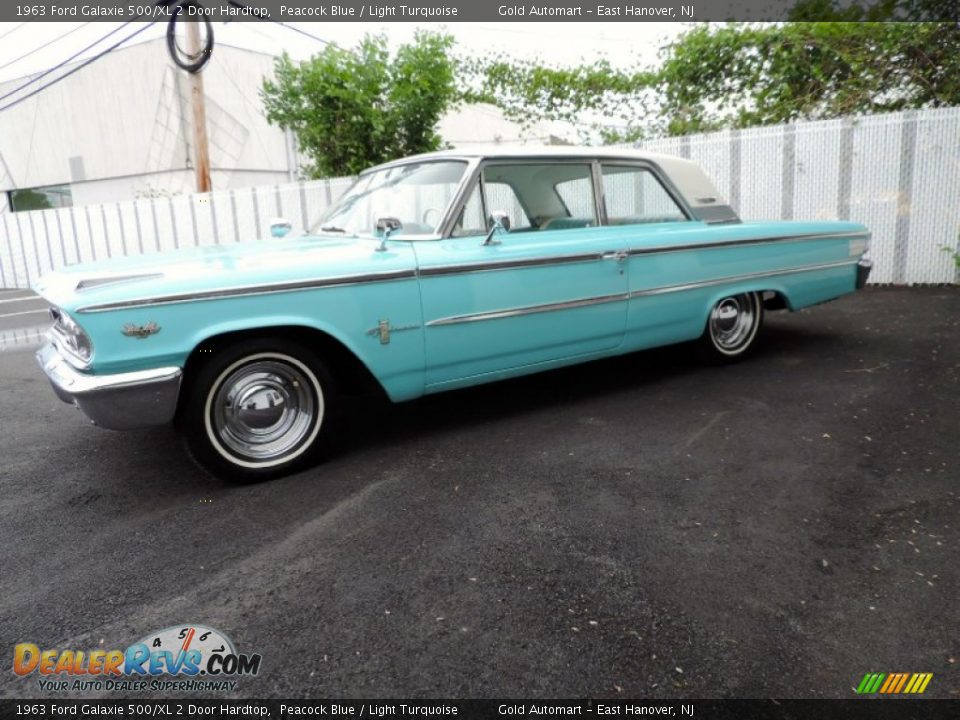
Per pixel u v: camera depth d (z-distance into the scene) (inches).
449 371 145.5
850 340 221.9
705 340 192.2
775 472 123.0
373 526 107.4
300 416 130.8
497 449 139.7
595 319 163.5
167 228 463.5
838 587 87.4
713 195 194.5
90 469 138.5
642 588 88.0
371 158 413.4
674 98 405.4
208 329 116.3
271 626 82.6
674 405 164.7
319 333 132.0
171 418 117.3
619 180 175.8
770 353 211.8
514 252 148.9
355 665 75.3
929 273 306.2
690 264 178.2
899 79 337.1
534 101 449.4
